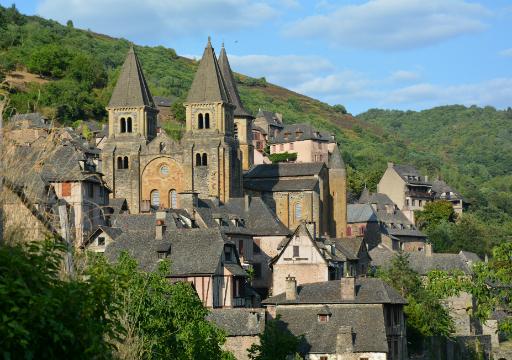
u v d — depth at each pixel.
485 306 81.38
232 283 107.94
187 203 141.62
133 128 174.00
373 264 161.25
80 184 110.56
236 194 172.62
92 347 26.61
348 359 95.25
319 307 99.81
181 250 106.06
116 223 125.31
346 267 135.88
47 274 27.22
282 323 99.00
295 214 180.38
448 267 159.50
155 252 105.06
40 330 25.44
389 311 102.06
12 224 30.50
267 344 85.69
